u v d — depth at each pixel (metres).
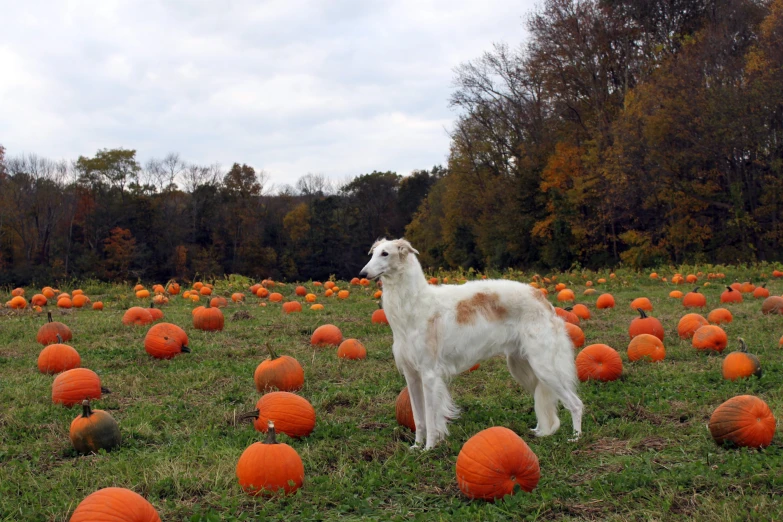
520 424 6.52
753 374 7.98
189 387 8.45
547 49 44.75
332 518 4.52
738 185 34.56
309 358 10.25
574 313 13.88
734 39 36.41
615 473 5.09
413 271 6.18
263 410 6.42
